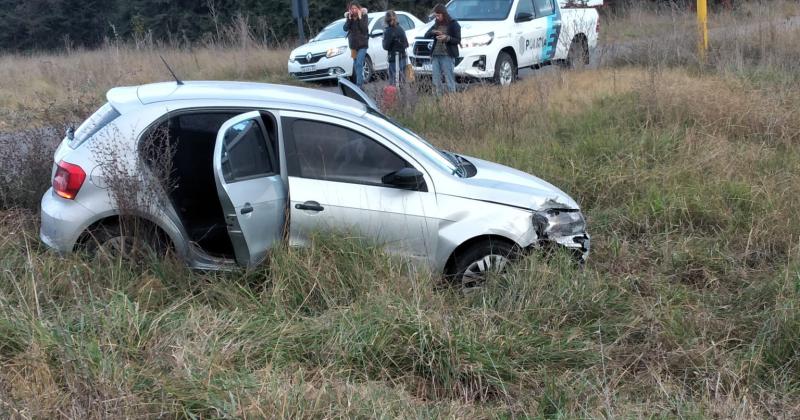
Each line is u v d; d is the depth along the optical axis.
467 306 5.27
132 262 5.29
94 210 5.34
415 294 5.03
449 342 4.58
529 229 5.68
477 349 4.65
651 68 11.51
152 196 5.30
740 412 4.23
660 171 8.05
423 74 12.58
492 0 14.31
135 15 30.80
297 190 5.42
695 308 5.44
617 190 7.84
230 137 5.32
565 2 15.43
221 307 5.05
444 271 5.65
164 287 5.14
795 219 6.84
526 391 4.50
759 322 5.23
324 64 15.82
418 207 5.54
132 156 5.38
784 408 4.37
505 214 5.65
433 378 4.52
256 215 5.36
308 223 5.42
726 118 9.49
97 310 4.58
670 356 4.84
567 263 5.60
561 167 8.46
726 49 13.10
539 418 4.18
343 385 4.27
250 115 5.40
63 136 7.18
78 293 4.80
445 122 9.91
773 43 13.47
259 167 5.43
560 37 14.72
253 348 4.52
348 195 5.47
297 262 5.27
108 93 5.91
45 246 5.48
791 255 6.17
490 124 9.82
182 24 29.47
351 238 5.41
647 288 5.86
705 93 9.95
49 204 5.48
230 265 5.48
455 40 12.16
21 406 3.72
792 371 4.75
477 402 4.46
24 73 15.88
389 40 13.14
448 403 4.32
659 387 4.54
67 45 26.55
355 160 5.58
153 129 5.48
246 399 3.92
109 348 4.19
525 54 14.12
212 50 18.09
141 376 4.02
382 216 5.49
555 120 10.02
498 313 5.05
